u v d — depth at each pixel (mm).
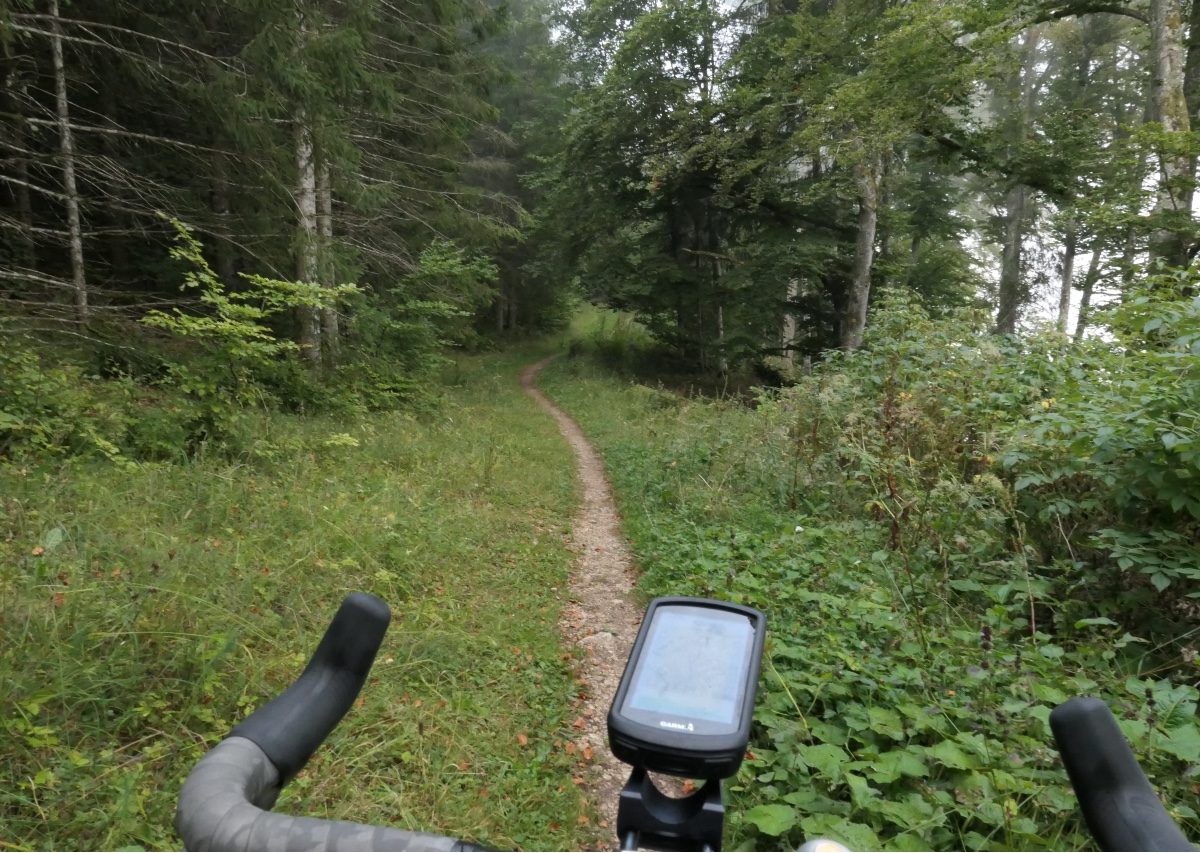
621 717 1077
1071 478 5465
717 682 1158
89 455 6770
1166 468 4500
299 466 8195
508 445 13672
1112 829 847
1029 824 2768
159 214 9688
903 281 26297
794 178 25438
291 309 13883
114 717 3598
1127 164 11555
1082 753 911
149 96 11992
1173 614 4637
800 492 8602
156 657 3992
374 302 16188
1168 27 11664
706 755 1017
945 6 13336
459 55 18781
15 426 6543
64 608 3990
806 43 18922
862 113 15625
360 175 14680
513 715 4539
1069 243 23141
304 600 5211
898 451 6414
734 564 6223
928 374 8219
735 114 22656
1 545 4727
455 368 25016
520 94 38094
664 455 11672
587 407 22812
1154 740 3078
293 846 754
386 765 3760
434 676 4730
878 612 4594
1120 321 5949
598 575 7652
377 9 14805
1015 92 16641
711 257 28359
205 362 9016
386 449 10328
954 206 29016
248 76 10938
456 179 20234
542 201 35219
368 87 12703
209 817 775
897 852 2619
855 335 21328
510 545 7844
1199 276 6051
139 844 2863
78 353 9414
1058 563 5047
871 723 3438
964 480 6324
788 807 2838
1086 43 27406
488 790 3723
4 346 7934
